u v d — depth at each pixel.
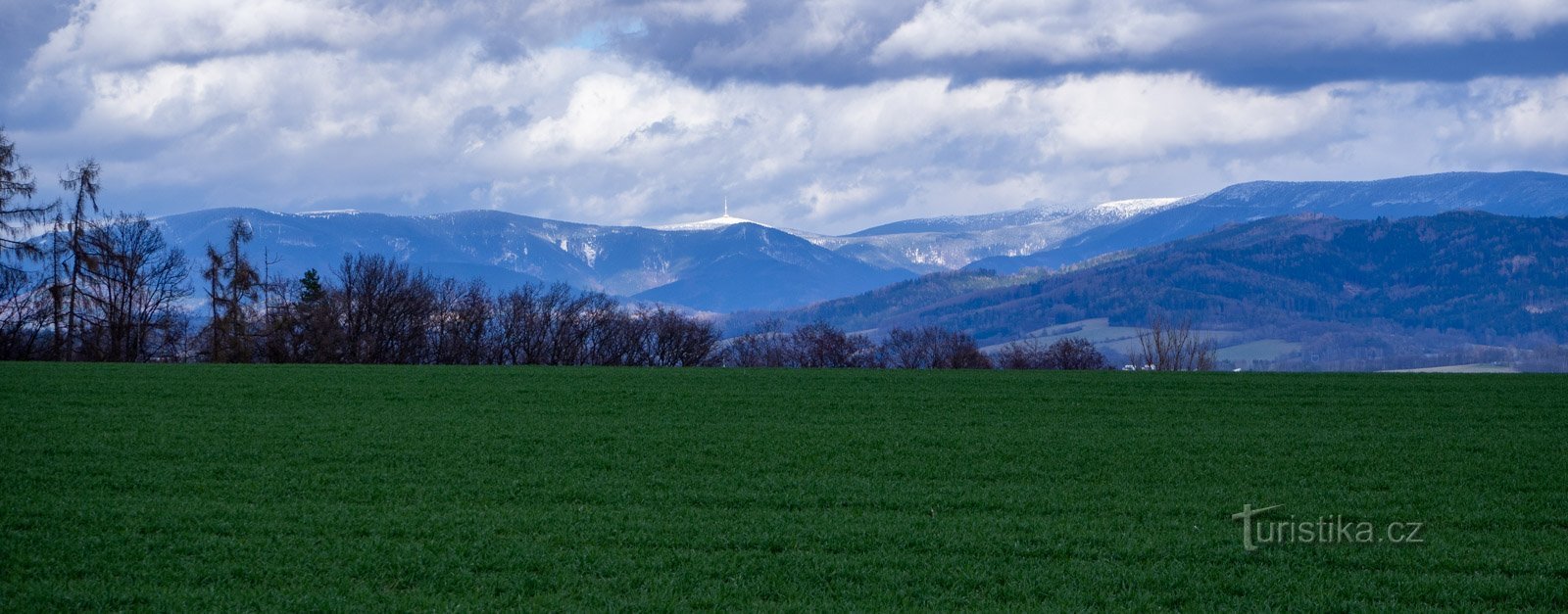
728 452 24.02
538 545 15.56
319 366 49.00
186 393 35.38
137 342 73.06
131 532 16.11
